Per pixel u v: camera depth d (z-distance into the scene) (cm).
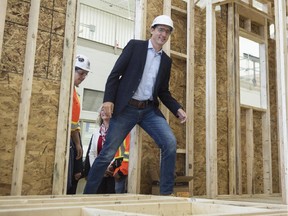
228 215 104
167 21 252
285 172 243
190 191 319
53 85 238
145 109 253
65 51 244
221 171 364
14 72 223
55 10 246
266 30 451
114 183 280
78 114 281
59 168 229
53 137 233
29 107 221
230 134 375
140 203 141
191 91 332
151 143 306
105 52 624
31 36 227
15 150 215
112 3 784
